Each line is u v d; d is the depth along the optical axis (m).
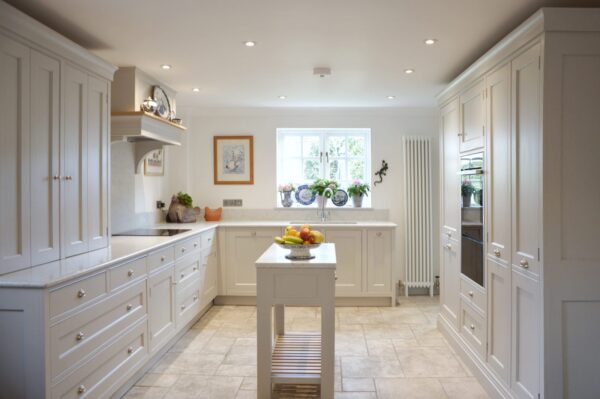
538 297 2.11
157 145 4.17
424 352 3.37
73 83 2.52
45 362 1.89
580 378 2.07
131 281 2.68
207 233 4.38
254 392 2.71
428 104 4.94
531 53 2.17
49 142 2.32
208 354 3.34
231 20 2.48
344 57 3.18
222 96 4.50
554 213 2.05
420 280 5.15
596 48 2.04
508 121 2.44
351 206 5.34
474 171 2.94
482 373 2.80
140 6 2.28
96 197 2.77
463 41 2.84
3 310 1.90
